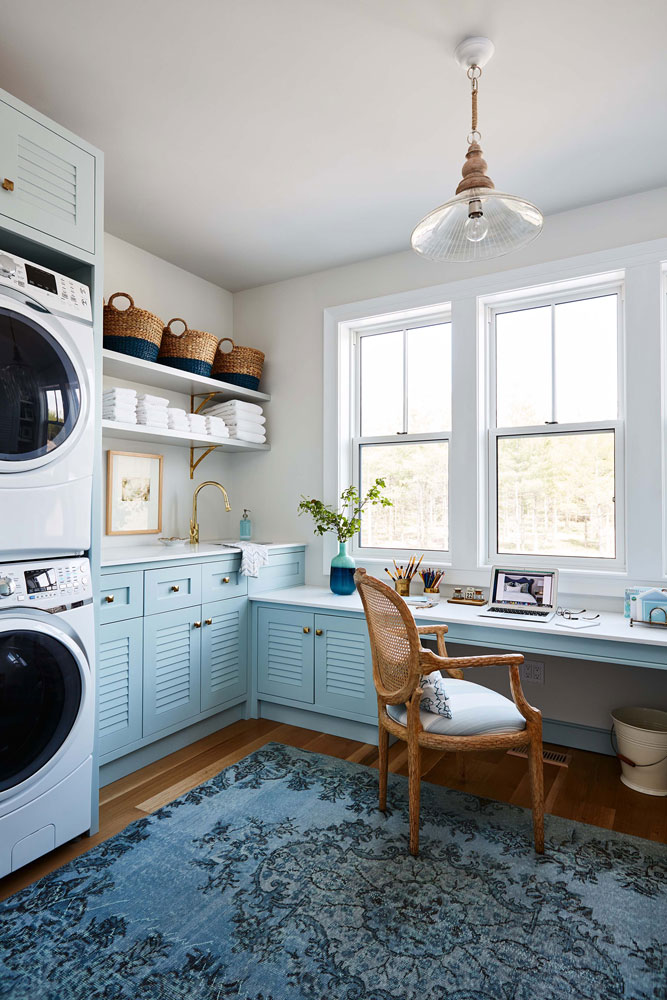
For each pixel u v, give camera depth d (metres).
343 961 1.43
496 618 2.49
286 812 2.14
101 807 2.18
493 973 1.40
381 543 3.36
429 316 3.25
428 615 2.56
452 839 1.97
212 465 3.66
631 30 1.73
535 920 1.57
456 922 1.56
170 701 2.63
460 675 2.39
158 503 3.27
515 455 2.99
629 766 2.37
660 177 2.52
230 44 1.79
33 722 1.75
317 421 3.48
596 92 2.00
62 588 1.83
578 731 2.75
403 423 3.31
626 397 2.64
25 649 1.71
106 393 2.71
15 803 1.71
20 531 1.72
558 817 2.13
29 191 1.79
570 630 2.26
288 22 1.70
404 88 1.98
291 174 2.52
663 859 1.87
